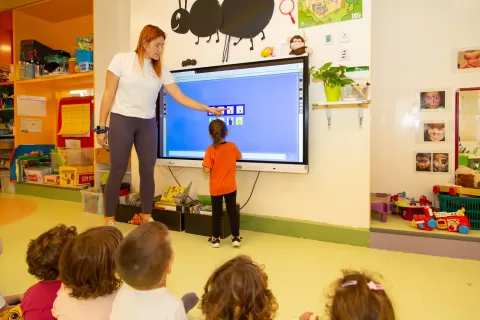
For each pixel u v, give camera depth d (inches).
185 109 127.6
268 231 119.8
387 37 119.7
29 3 179.9
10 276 81.5
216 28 124.3
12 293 72.9
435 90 114.6
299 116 109.5
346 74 105.7
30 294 49.0
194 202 129.0
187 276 83.0
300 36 107.6
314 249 103.0
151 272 39.6
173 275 83.5
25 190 189.0
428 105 115.6
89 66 163.3
